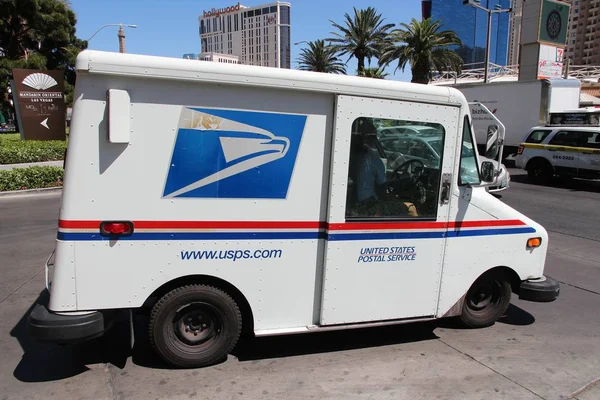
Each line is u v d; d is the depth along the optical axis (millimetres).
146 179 3189
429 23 31484
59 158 17312
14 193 11961
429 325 4547
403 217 3824
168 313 3396
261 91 3344
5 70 32562
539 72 37438
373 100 3574
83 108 3029
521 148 15875
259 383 3385
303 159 3502
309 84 3404
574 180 15961
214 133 3285
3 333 4148
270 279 3570
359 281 3768
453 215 4016
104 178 3117
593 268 6668
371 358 3824
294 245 3580
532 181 15625
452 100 3822
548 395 3354
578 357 3953
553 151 14844
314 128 3498
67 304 3176
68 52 36594
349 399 3223
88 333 3176
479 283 4367
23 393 3205
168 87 3158
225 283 3518
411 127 3738
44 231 8086
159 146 3186
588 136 14188
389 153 3713
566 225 9430
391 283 3883
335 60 45406
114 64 3004
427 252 3967
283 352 3879
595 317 4898
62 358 3695
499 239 4246
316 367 3643
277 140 3424
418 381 3484
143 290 3297
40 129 20438
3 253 6715
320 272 3688
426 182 3885
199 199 3311
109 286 3230
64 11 36625
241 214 3414
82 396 3180
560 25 38031
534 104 18734
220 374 3496
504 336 4348
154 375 3453
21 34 36125
